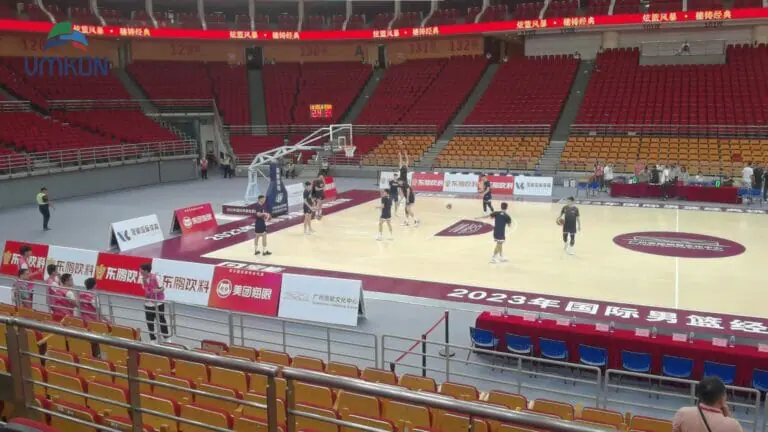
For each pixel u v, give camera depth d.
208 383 7.29
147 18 42.31
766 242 19.00
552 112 36.09
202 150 41.59
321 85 44.06
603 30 40.94
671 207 25.22
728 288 14.58
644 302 13.64
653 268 16.39
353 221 23.34
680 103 33.84
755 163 28.36
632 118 33.59
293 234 21.20
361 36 42.47
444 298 14.16
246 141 39.38
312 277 12.82
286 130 40.78
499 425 6.37
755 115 31.80
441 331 12.14
